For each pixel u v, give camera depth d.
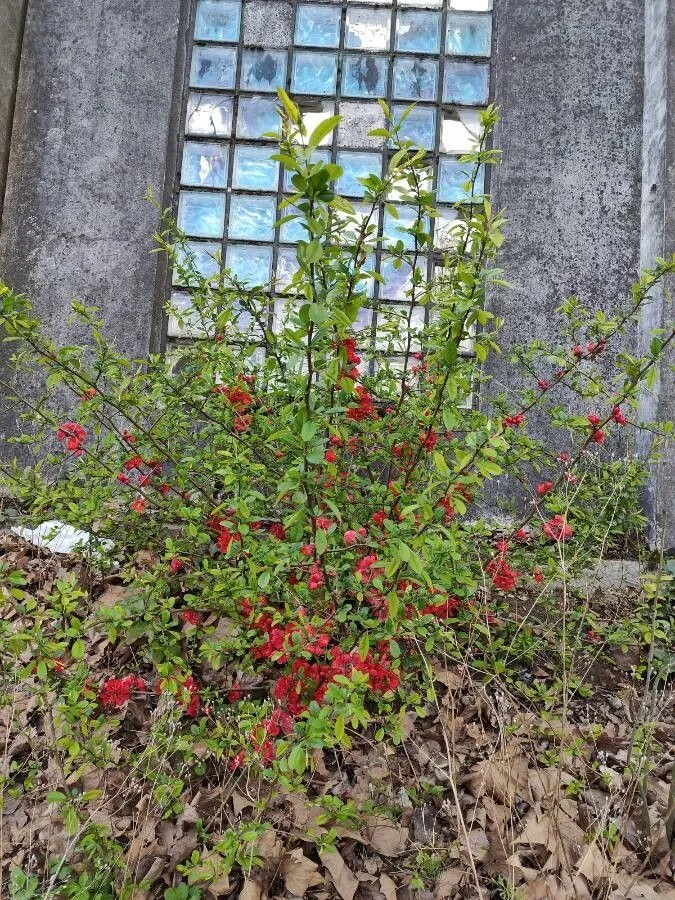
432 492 1.96
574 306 2.66
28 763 1.80
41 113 3.65
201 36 3.84
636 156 3.61
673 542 3.13
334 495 2.04
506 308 3.53
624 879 1.62
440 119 3.78
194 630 2.06
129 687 1.83
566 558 2.39
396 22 3.83
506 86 3.64
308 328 1.37
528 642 2.27
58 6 3.70
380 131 1.75
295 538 1.72
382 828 1.76
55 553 2.74
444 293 2.18
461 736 2.06
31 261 3.60
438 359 1.97
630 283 3.55
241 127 3.82
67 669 1.90
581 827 1.77
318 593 1.87
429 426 2.11
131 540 2.52
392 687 1.83
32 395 3.49
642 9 3.67
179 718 1.79
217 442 2.30
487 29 3.83
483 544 2.49
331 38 3.84
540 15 3.66
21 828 1.67
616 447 3.43
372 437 2.41
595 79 3.64
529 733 2.01
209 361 2.24
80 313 2.38
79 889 1.45
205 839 1.64
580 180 3.60
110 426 2.38
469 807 1.84
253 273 3.76
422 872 1.65
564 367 2.87
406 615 1.83
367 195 1.85
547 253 3.56
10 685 1.82
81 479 2.59
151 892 1.56
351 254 2.04
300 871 1.61
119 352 3.56
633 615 2.59
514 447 2.58
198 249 3.76
